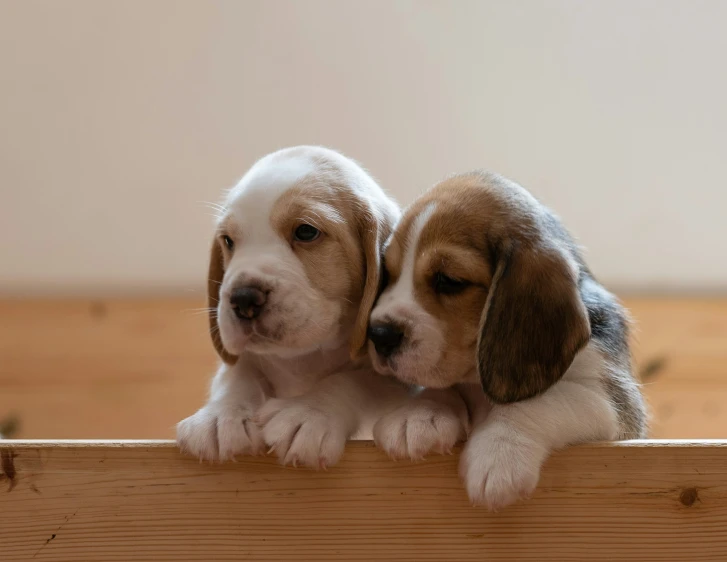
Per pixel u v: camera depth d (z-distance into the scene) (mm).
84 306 1250
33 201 1238
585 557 728
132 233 1270
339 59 1164
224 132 1198
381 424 746
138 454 738
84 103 1180
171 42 1155
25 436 1198
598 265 1279
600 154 1202
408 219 811
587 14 1137
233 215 823
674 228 1251
